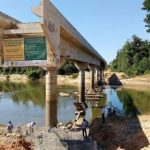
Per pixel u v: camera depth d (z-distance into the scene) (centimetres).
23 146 2772
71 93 8538
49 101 3553
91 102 6806
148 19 9419
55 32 3022
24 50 2741
